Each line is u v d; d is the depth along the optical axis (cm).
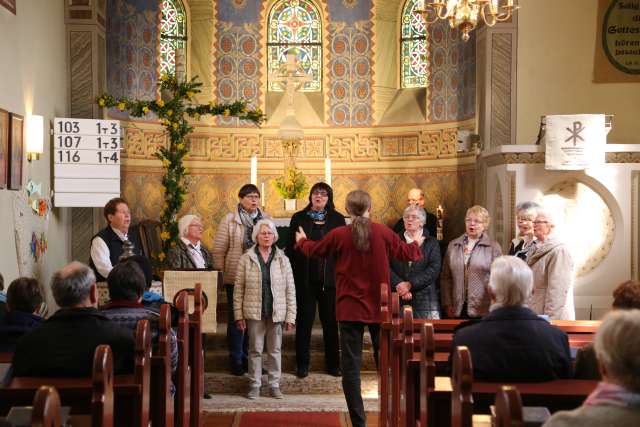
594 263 802
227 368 820
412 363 421
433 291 696
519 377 359
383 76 1189
